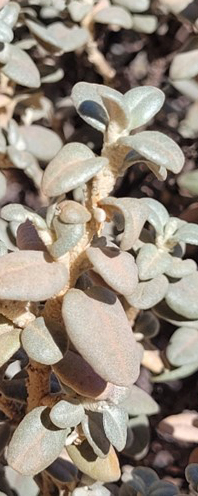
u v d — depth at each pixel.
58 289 0.25
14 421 0.31
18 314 0.27
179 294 0.36
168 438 0.49
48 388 0.29
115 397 0.27
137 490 0.34
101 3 0.43
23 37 0.44
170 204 0.52
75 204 0.25
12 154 0.42
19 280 0.25
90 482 0.32
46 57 0.45
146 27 0.44
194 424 0.38
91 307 0.25
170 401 0.49
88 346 0.24
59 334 0.26
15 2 0.40
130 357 0.25
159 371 0.39
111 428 0.28
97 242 0.26
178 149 0.25
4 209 0.27
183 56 0.41
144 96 0.27
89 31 0.44
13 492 0.35
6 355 0.27
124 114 0.25
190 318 0.36
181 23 0.50
